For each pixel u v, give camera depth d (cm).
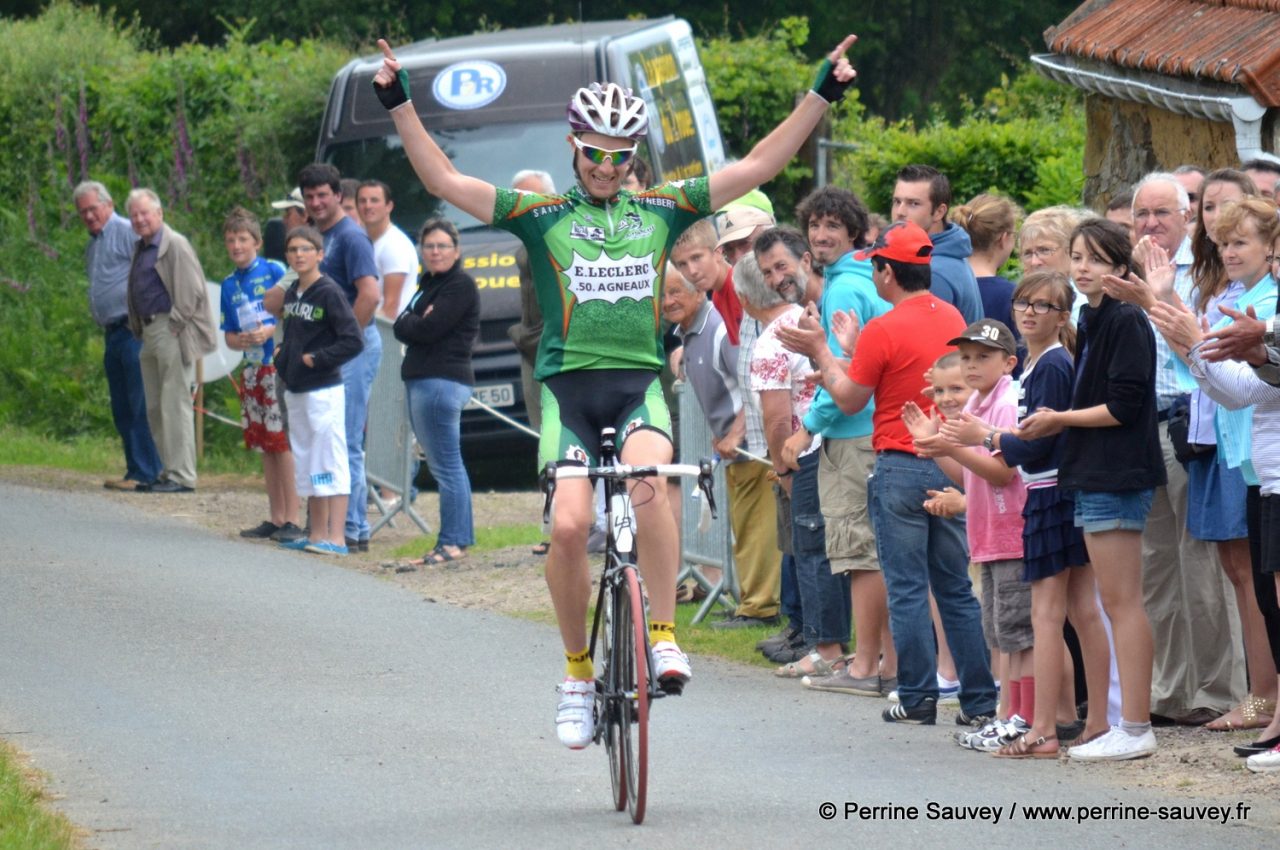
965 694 2394
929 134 6009
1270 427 2073
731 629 3080
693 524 3238
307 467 3794
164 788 2069
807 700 2597
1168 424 2378
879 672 2647
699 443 3169
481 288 4919
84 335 5819
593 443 2017
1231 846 1809
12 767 2127
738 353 2964
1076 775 2112
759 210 3136
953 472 2320
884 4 11938
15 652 2834
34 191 6247
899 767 2159
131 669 2734
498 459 5825
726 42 7762
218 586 3425
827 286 2672
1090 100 4159
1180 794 2012
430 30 10969
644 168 3347
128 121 6481
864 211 2672
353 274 3912
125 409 4691
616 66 5038
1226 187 2306
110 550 3759
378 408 4188
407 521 4366
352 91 5256
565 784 2098
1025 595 2277
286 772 2147
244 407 4012
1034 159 5644
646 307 2017
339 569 3678
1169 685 2388
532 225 2008
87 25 7119
